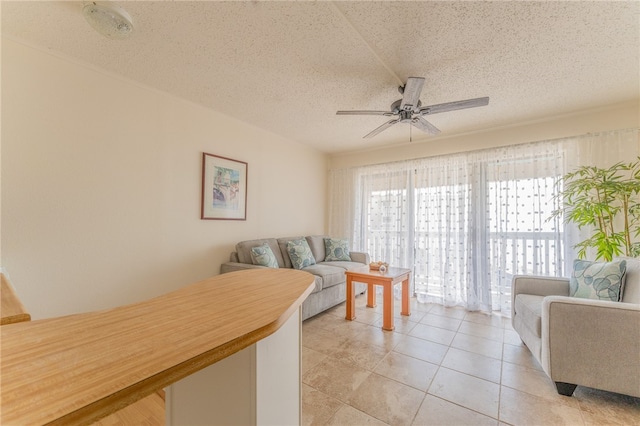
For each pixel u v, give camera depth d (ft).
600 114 9.29
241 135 10.94
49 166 6.39
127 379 1.39
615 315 5.13
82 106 6.88
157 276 8.32
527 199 10.37
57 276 6.48
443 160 12.26
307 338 8.23
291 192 13.42
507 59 6.63
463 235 11.48
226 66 7.05
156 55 6.61
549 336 5.62
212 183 9.84
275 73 7.36
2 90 5.82
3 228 5.82
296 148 13.71
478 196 11.28
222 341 1.81
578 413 5.01
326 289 10.48
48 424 1.10
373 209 14.30
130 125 7.75
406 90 6.52
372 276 9.27
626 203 8.15
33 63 6.18
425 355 7.16
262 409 2.63
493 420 4.86
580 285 6.81
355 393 5.60
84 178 6.91
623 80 7.55
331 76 7.48
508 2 4.92
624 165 8.21
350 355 7.16
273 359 2.80
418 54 6.47
